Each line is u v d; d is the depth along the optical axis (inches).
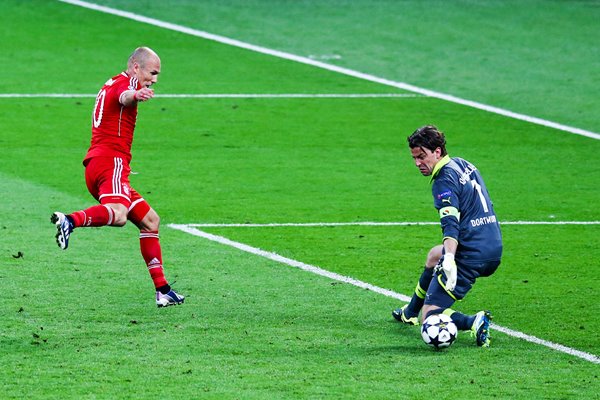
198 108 2807.6
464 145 2554.1
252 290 1462.8
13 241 1680.6
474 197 1236.5
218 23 3700.8
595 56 3442.4
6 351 1184.2
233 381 1098.7
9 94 2861.7
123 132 1360.7
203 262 1608.0
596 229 1870.1
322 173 2260.1
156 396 1053.8
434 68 3284.9
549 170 2343.8
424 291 1291.8
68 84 2982.3
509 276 1565.0
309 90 3031.5
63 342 1219.9
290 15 3816.4
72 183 2108.8
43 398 1046.4
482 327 1222.3
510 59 3390.7
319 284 1502.2
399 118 2785.4
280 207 1978.3
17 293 1414.9
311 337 1258.0
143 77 1364.4
